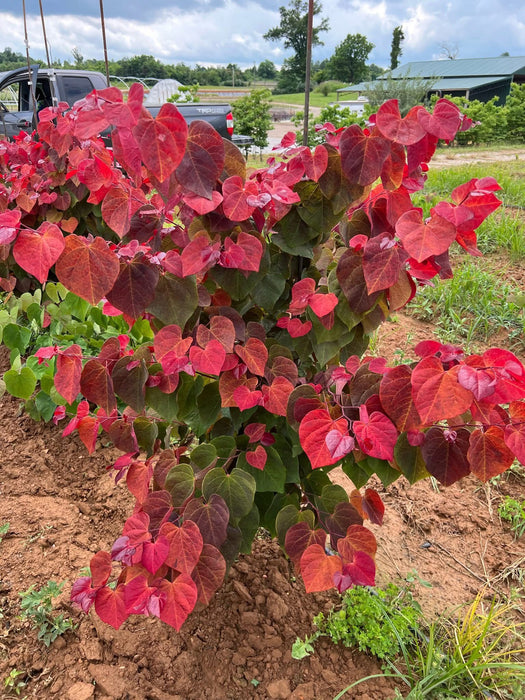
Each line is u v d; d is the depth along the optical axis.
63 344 3.23
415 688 1.74
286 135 1.61
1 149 3.91
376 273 1.40
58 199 3.51
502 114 25.78
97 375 1.56
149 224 1.54
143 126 1.18
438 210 1.30
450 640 1.94
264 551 2.35
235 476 1.60
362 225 1.58
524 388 1.25
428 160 1.46
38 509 2.55
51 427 3.10
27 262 1.26
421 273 1.48
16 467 2.83
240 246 1.44
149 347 1.65
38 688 1.80
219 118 10.64
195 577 1.54
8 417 3.21
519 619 2.13
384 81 23.28
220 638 1.96
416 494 2.83
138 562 1.48
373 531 2.57
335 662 1.92
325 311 1.50
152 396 1.66
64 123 1.92
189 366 1.47
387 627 1.95
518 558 2.44
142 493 1.68
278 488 1.73
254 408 1.80
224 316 1.62
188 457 1.89
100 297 1.34
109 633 1.95
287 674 1.87
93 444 1.68
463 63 40.91
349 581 1.49
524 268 5.34
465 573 2.36
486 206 1.32
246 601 2.10
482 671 1.82
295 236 1.63
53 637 1.91
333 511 1.71
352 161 1.41
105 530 2.45
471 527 2.62
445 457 1.49
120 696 1.76
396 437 1.43
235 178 1.39
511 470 2.98
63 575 2.18
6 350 3.74
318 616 2.04
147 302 1.44
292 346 1.86
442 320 4.45
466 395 1.28
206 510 1.55
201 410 1.75
